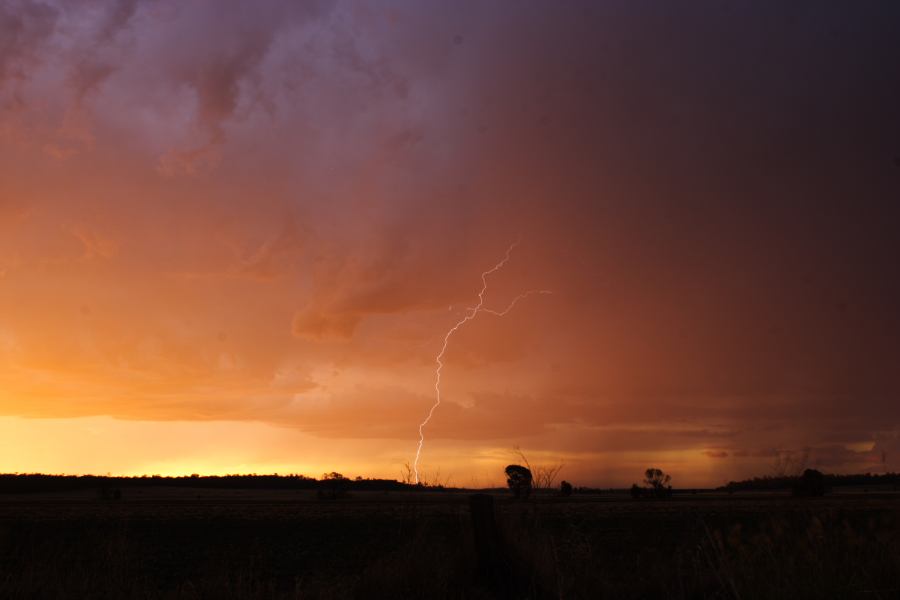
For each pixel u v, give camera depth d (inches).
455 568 313.3
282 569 664.4
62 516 1571.1
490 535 310.8
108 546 333.4
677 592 277.6
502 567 304.2
